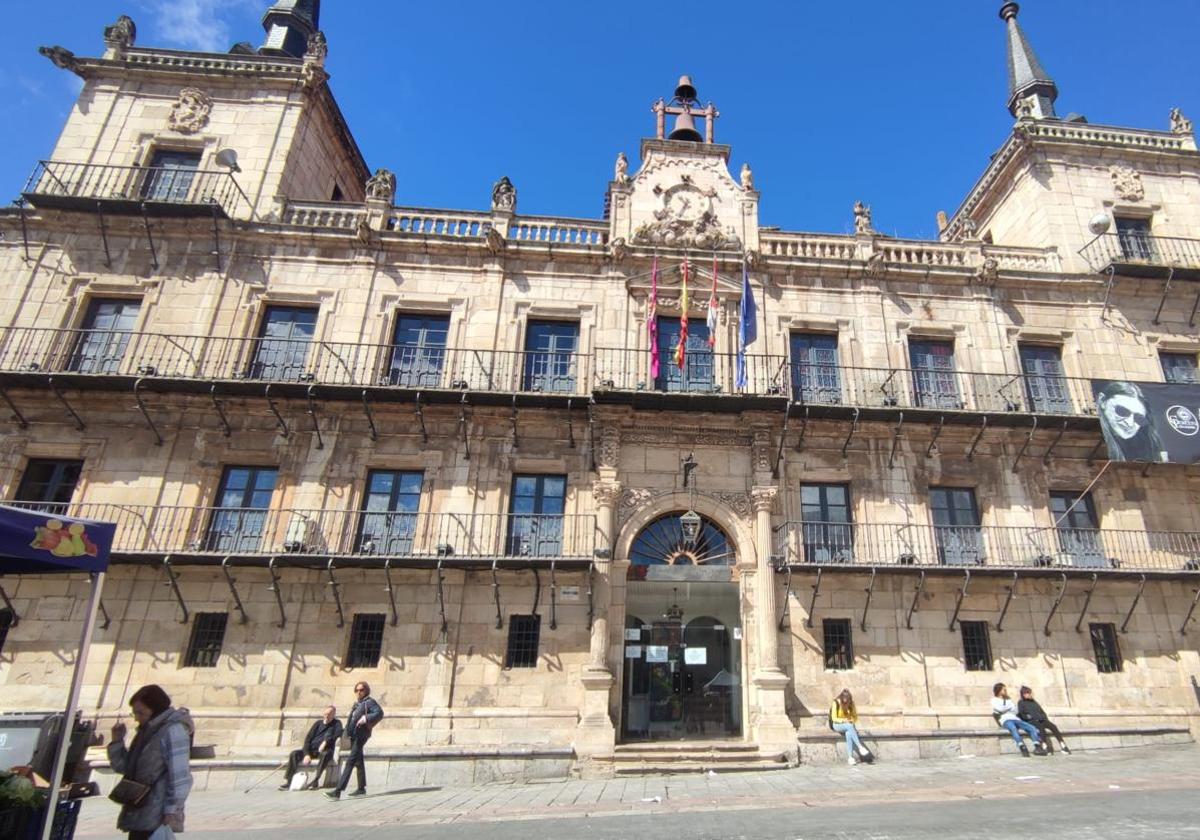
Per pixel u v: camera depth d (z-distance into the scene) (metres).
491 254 20.12
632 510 17.58
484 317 19.48
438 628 16.36
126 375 16.94
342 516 17.14
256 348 18.91
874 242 21.33
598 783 13.80
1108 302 20.77
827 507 18.25
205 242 19.72
